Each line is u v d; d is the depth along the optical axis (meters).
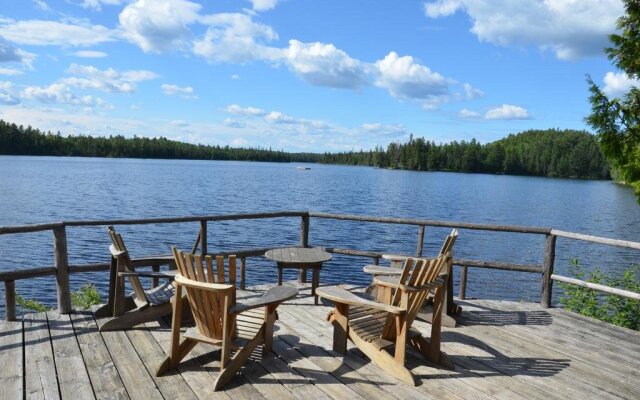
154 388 3.16
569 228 28.53
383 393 3.20
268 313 3.73
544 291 5.61
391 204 40.91
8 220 24.11
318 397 3.11
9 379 3.22
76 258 16.30
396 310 3.34
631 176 6.11
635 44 5.70
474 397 3.20
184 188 50.16
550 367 3.79
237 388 3.20
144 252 17.39
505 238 24.58
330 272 15.30
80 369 3.42
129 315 4.26
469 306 5.51
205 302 3.29
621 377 3.65
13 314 4.44
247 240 20.83
